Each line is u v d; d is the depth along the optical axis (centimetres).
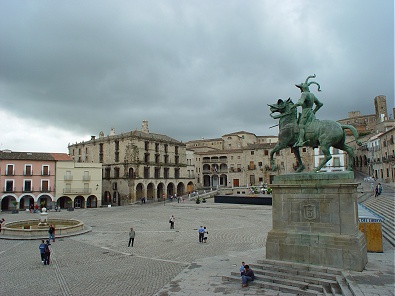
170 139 8719
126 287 1454
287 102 1617
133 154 7419
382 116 8281
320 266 1371
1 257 2067
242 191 7912
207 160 9950
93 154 8306
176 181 8406
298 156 1611
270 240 1523
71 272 1716
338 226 1387
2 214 5134
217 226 3431
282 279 1345
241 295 1259
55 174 6262
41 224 3180
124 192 7331
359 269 1309
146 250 2269
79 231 3028
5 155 5922
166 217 4356
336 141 1470
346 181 1382
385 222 2566
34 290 1434
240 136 11012
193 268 1667
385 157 5994
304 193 1469
